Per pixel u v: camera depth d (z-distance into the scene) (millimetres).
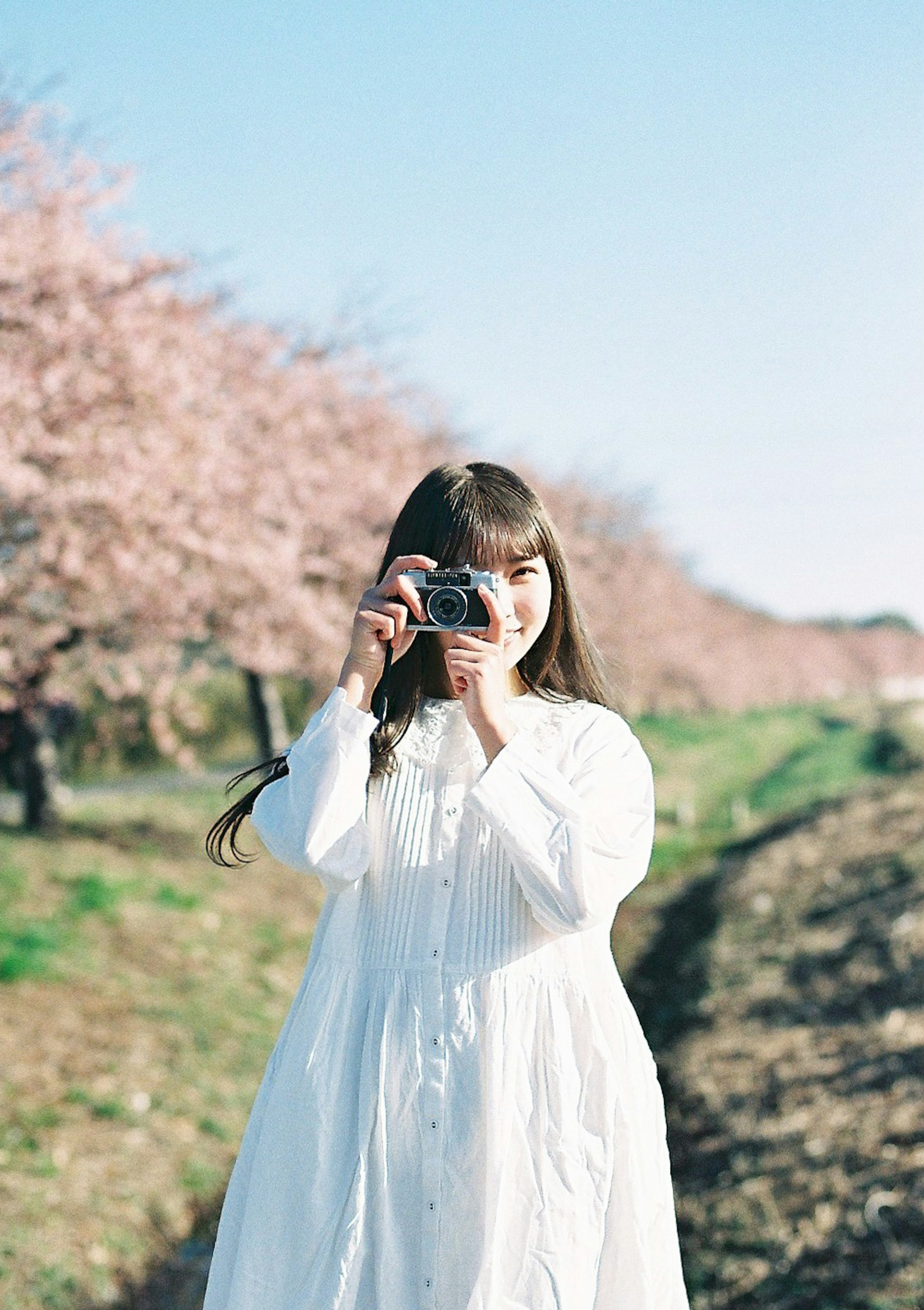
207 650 17297
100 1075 7355
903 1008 7352
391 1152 1883
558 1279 1840
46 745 14359
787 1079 6762
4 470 9883
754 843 17297
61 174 11484
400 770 2104
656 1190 2020
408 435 18562
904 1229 4770
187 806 17266
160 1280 5543
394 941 1992
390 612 2023
